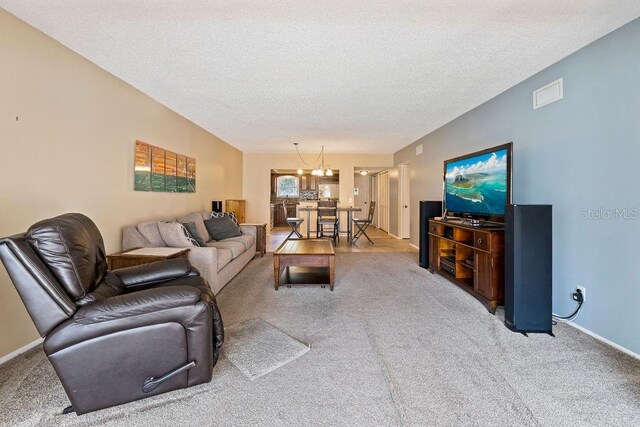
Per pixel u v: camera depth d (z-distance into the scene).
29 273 1.24
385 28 1.95
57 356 1.27
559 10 1.75
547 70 2.51
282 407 1.38
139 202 3.16
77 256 1.41
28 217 1.96
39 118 2.03
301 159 7.42
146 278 1.92
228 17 1.83
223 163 5.86
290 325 2.27
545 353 1.86
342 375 1.62
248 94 3.21
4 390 1.51
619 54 1.92
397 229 7.24
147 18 1.85
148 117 3.30
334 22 1.89
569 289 2.29
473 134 3.68
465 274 3.22
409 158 6.10
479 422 1.28
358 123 4.43
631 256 1.86
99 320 1.31
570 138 2.28
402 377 1.61
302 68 2.56
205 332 1.50
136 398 1.40
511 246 2.21
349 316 2.45
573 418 1.30
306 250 3.32
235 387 1.52
